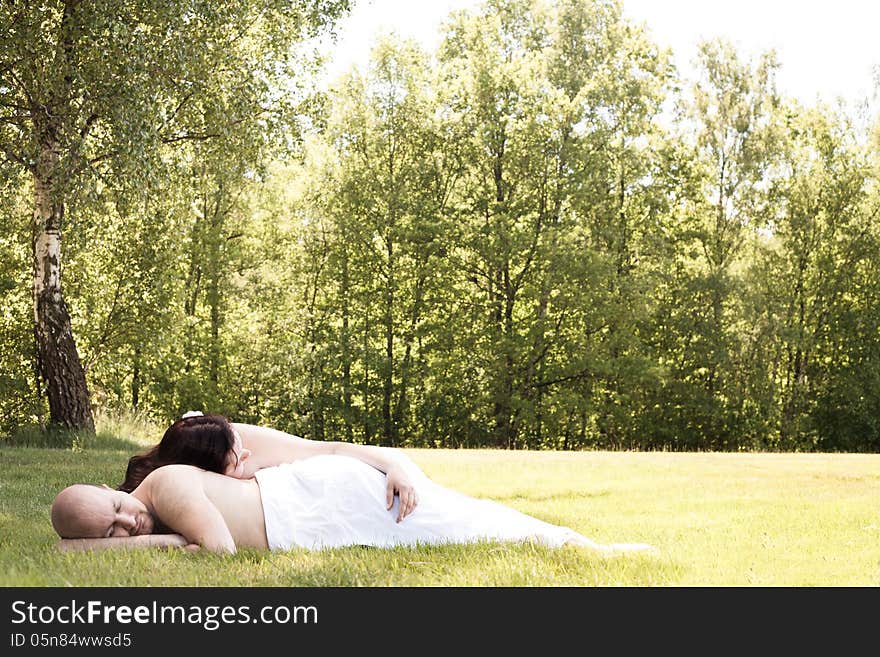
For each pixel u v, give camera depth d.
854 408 36.75
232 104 16.64
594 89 32.78
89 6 13.78
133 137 14.05
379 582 3.78
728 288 34.84
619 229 34.62
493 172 34.81
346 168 35.97
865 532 5.94
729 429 36.06
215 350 34.94
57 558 3.93
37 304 16.16
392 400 37.50
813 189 36.22
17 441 15.50
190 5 14.81
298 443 5.04
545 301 34.88
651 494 8.66
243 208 35.09
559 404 34.09
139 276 20.11
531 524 4.86
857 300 37.69
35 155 14.49
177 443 4.61
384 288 36.19
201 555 4.06
